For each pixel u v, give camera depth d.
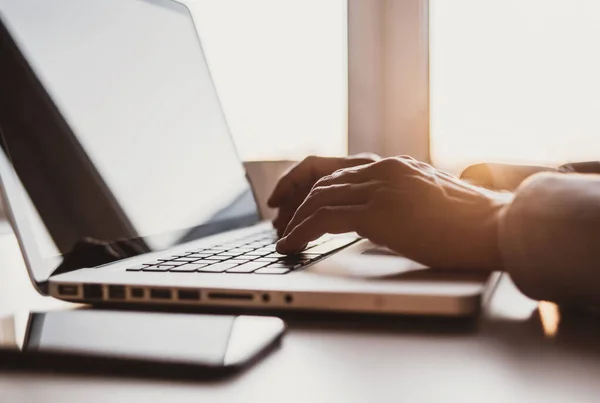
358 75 1.10
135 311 0.42
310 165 0.81
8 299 0.49
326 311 0.38
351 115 1.12
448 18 1.06
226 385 0.27
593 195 0.36
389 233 0.46
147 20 0.76
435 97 1.08
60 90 0.56
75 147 0.55
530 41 1.01
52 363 0.29
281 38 1.13
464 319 0.38
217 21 1.15
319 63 1.12
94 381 0.28
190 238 0.71
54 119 0.54
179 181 0.73
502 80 1.03
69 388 0.27
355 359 0.31
